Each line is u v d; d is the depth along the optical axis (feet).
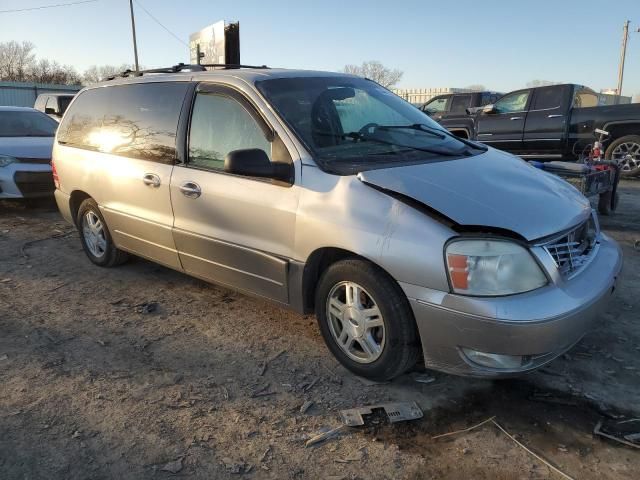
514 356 8.98
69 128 18.01
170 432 9.37
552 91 36.37
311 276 11.27
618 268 10.98
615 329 13.05
